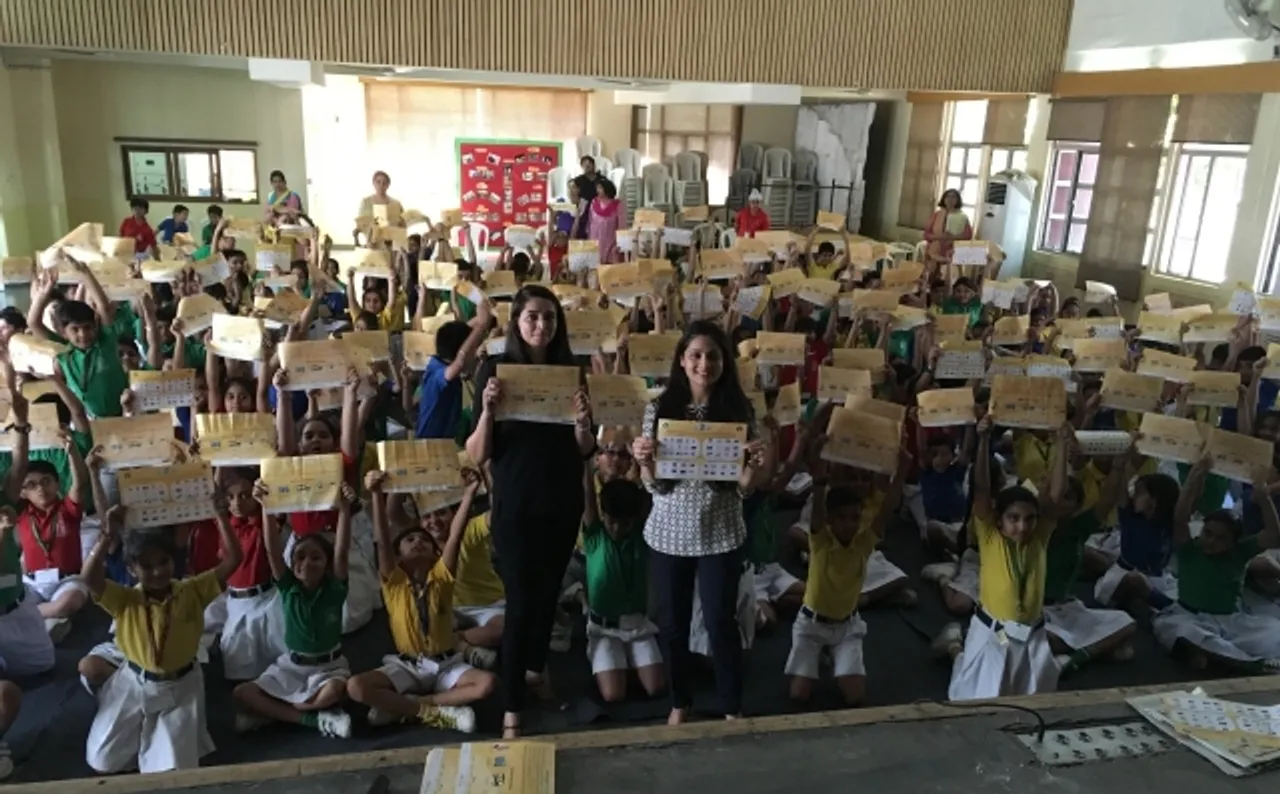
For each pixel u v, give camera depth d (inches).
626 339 177.8
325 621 123.0
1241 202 307.4
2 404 132.5
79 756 114.7
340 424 164.4
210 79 429.1
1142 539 160.2
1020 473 182.2
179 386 150.9
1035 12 384.2
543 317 103.9
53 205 398.3
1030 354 216.1
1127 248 357.4
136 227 350.9
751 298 221.5
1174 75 331.0
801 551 175.8
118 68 414.0
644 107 555.5
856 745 81.6
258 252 250.1
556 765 77.3
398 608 125.0
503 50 344.8
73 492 142.8
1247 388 184.9
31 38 302.8
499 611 140.5
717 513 106.1
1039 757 80.9
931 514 185.2
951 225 367.9
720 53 362.6
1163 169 339.9
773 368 207.5
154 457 130.0
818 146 526.3
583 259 266.2
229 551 115.6
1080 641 143.2
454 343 159.6
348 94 511.2
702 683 133.1
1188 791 77.4
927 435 186.2
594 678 133.3
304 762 76.9
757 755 79.7
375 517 122.9
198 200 438.0
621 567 130.0
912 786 77.0
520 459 104.8
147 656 109.0
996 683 126.0
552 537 107.8
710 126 526.6
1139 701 89.4
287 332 186.7
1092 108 373.1
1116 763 80.7
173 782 74.1
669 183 500.4
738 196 505.0
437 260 294.0
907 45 377.1
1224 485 180.7
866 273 284.7
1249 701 91.1
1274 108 294.4
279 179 380.8
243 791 73.6
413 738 120.0
